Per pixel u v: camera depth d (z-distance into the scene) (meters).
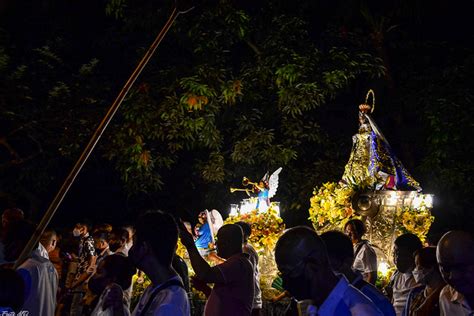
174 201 17.56
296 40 15.56
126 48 17.33
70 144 13.81
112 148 14.84
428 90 16.00
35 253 5.79
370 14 16.59
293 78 14.60
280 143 16.58
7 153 15.65
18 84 13.55
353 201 11.02
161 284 4.16
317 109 17.16
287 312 6.24
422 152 17.52
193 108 15.04
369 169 11.38
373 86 17.30
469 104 15.29
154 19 15.84
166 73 15.42
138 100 14.81
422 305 5.07
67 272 11.08
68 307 10.37
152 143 16.08
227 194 16.73
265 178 11.39
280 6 16.02
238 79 14.93
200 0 5.79
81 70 14.16
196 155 17.41
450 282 4.11
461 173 15.38
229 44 15.66
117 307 4.36
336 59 15.26
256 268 8.64
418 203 11.28
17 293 4.00
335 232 4.98
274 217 10.95
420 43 17.28
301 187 15.95
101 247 10.05
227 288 5.85
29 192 16.55
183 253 10.92
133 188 15.38
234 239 6.17
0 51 13.29
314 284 3.36
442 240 4.14
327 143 16.31
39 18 16.84
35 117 13.54
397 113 17.03
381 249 10.88
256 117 16.41
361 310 3.27
